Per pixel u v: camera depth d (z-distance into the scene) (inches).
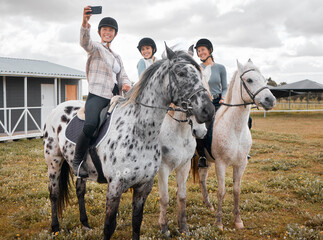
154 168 111.0
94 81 120.0
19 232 147.9
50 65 627.2
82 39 111.1
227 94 152.7
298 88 969.5
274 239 141.4
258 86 136.8
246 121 146.7
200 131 106.7
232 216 166.2
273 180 231.6
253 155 337.7
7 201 187.8
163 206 142.8
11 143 412.8
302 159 306.2
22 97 510.9
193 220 163.2
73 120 129.8
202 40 171.3
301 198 195.9
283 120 791.1
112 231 110.0
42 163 289.0
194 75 92.7
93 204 182.7
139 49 169.3
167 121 134.3
